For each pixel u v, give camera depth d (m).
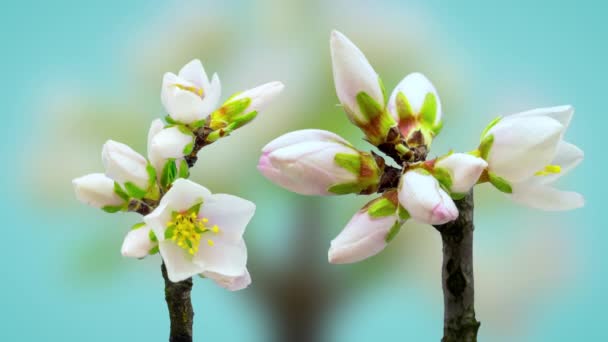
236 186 0.84
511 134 0.46
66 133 0.82
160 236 0.47
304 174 0.46
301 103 0.83
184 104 0.49
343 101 0.47
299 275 0.82
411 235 0.85
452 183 0.46
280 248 0.82
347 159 0.46
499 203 0.81
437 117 0.48
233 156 0.84
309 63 0.83
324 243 0.82
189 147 0.49
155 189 0.49
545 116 0.46
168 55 0.82
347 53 0.47
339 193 0.47
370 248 0.46
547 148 0.46
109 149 0.48
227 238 0.49
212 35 0.82
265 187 0.83
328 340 0.83
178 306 0.49
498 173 0.47
